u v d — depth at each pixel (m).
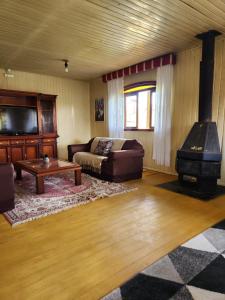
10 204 2.68
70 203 2.88
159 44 3.77
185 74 4.12
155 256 1.76
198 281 1.47
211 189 3.34
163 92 4.44
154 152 4.75
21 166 3.79
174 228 2.22
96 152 4.79
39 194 3.24
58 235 2.11
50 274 1.56
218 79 3.63
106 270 1.60
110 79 5.73
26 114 5.57
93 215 2.55
